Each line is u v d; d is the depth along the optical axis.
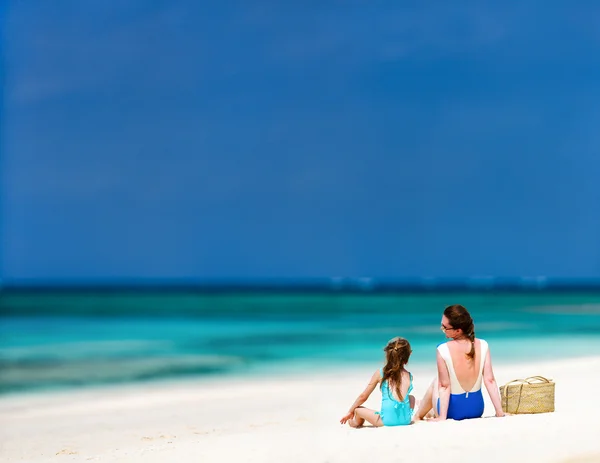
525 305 50.62
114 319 39.50
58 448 9.27
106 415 11.91
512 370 15.18
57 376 17.03
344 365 17.94
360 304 57.66
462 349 8.27
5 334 29.67
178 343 25.06
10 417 11.83
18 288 156.50
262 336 27.11
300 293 100.19
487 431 7.30
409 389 8.62
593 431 7.20
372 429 7.86
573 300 61.22
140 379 16.38
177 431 10.28
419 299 68.19
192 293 104.75
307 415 11.32
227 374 16.84
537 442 6.81
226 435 9.55
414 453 6.59
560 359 17.64
